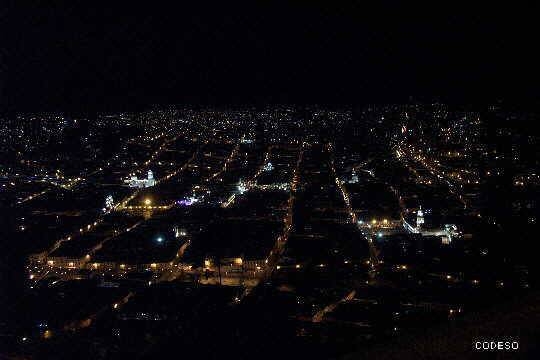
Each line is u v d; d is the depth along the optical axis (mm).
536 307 6012
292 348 23359
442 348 5562
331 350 22750
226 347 24688
